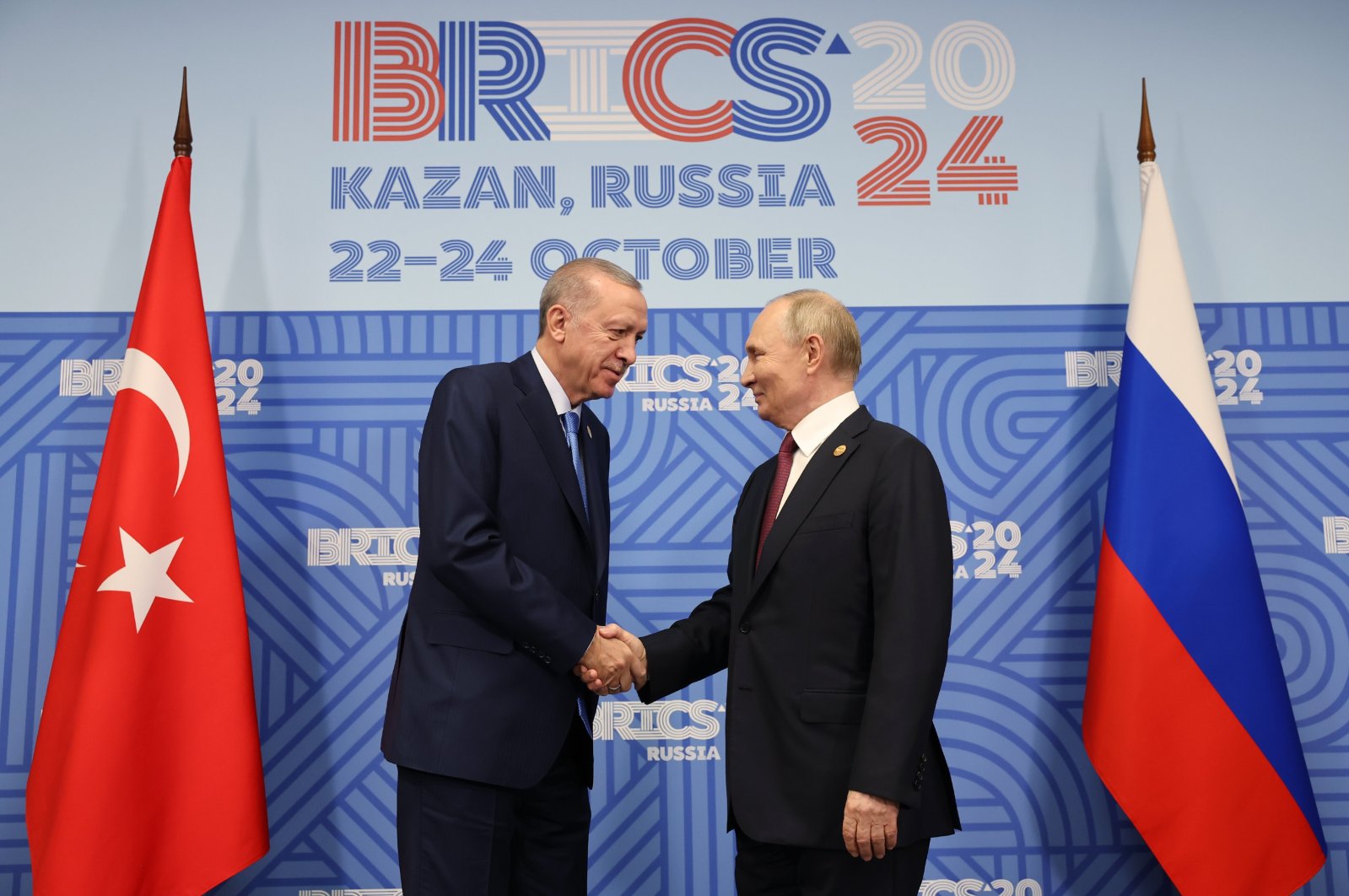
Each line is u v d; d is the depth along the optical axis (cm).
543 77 309
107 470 262
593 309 232
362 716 281
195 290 273
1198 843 253
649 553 290
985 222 306
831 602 200
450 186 303
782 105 310
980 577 292
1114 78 314
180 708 251
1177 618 262
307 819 277
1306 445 299
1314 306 306
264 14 308
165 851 246
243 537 286
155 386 262
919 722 185
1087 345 301
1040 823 282
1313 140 313
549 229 302
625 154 306
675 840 279
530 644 212
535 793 225
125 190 300
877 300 302
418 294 297
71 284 295
